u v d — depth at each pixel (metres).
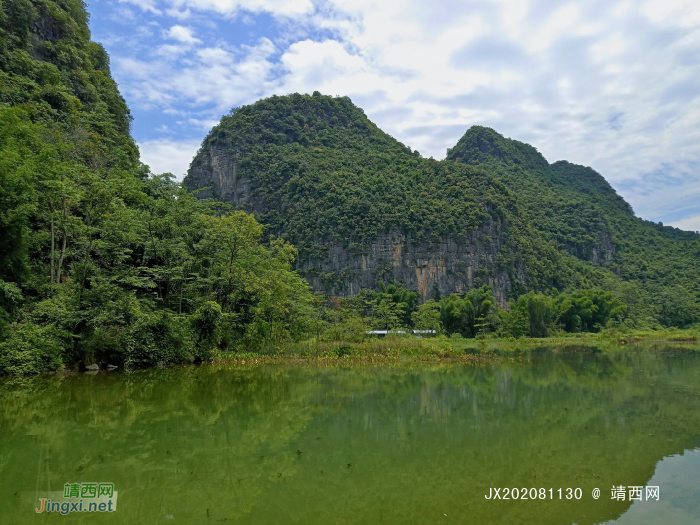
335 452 8.92
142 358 21.12
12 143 17.67
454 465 8.24
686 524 6.20
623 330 62.66
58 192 19.30
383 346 28.55
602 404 13.79
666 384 18.00
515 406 13.44
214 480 7.41
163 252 23.45
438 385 17.50
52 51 39.00
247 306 27.73
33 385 15.89
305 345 28.14
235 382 17.59
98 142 33.03
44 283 19.81
